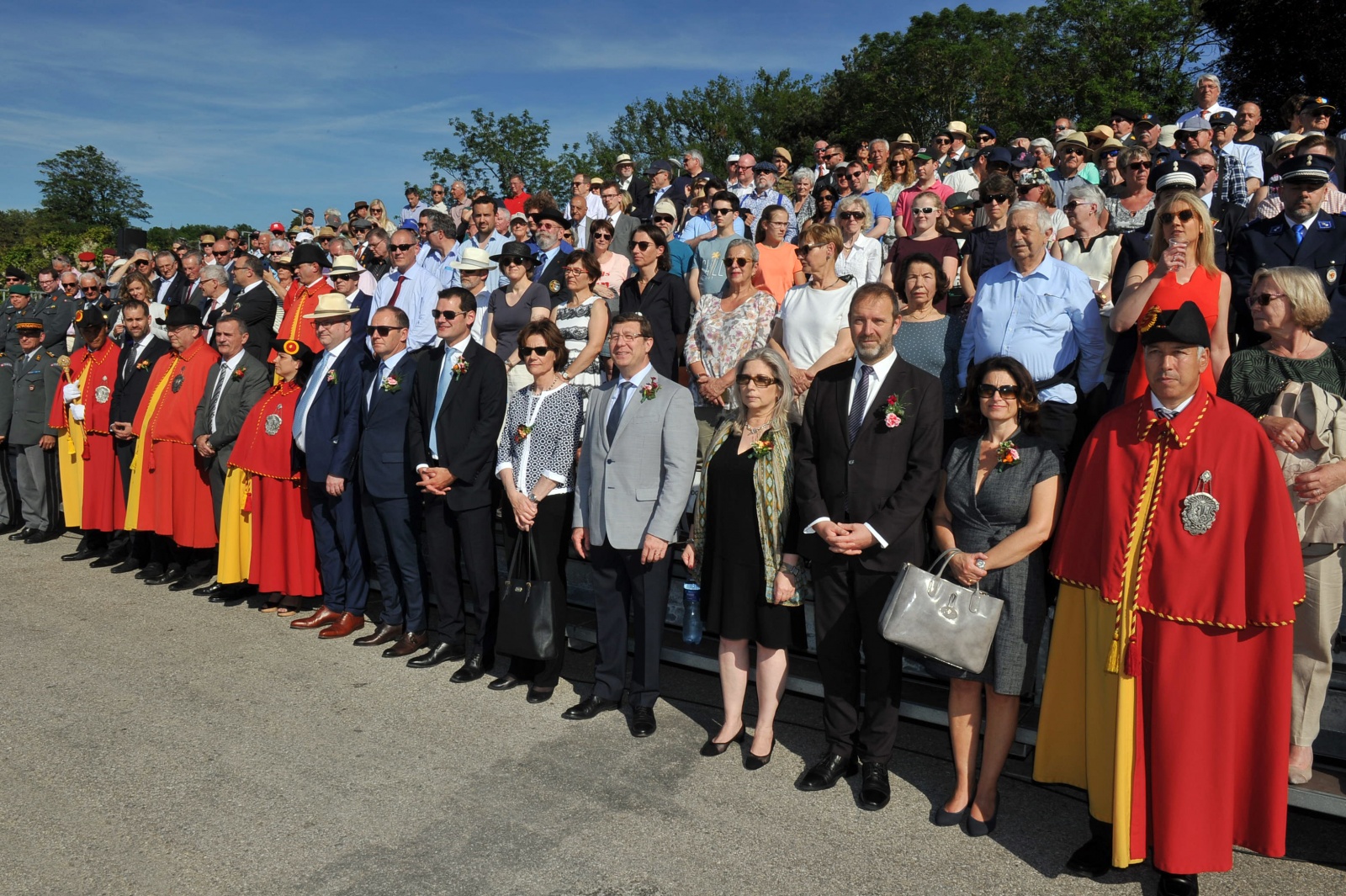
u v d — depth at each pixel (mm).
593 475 5156
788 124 48500
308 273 8242
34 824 4113
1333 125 22250
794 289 6000
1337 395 3814
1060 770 4043
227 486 7203
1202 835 3426
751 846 3887
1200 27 31734
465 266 7289
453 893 3557
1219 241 5801
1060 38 34719
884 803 4207
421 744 4863
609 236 8438
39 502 9461
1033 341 4742
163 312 8312
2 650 6293
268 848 3887
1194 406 3586
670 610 5949
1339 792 3748
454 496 5691
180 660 6102
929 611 3830
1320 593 3762
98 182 72750
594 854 3814
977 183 9992
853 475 4242
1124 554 3576
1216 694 3453
